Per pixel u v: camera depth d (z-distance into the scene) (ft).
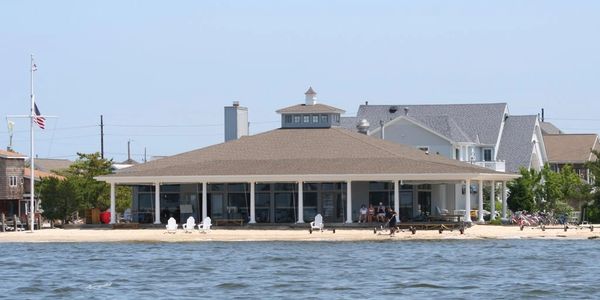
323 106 601.21
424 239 483.10
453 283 341.00
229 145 583.58
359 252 435.12
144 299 312.91
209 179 531.09
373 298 311.88
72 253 444.14
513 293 320.29
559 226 545.85
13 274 373.40
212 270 379.35
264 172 532.73
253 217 536.01
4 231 548.72
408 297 313.32
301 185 529.86
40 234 518.78
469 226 525.75
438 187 569.23
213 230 522.88
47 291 331.57
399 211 551.59
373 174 520.42
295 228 526.98
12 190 650.02
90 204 627.87
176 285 341.21
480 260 403.54
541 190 620.08
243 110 640.58
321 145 572.10
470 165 563.89
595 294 318.45
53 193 579.48
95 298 316.19
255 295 318.86
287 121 605.73
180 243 483.10
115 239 493.36
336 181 534.37
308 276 360.28
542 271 369.50
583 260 402.11
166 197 560.61
